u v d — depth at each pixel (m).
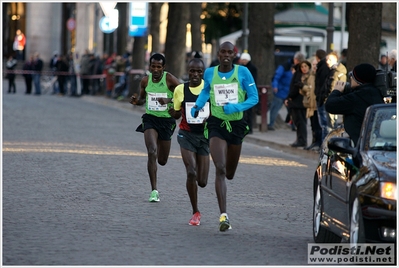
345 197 16.52
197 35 72.44
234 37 83.00
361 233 15.23
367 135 16.92
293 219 21.88
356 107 18.86
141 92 24.53
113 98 82.62
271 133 48.38
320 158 19.17
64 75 89.50
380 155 16.20
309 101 38.12
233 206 23.58
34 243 17.78
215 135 19.78
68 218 20.95
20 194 24.61
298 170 32.84
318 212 18.56
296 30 78.88
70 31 129.75
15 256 16.42
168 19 70.69
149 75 24.17
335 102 18.95
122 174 29.39
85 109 67.62
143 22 76.69
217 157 19.66
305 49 79.69
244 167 32.84
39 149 36.88
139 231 19.42
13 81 91.31
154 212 22.20
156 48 80.19
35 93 90.75
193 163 20.67
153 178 24.00
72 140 41.53
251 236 19.20
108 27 82.94
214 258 16.61
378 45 40.69
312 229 20.50
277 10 88.50
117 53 91.94
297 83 38.94
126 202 23.69
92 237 18.55
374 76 19.06
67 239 18.27
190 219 21.22
